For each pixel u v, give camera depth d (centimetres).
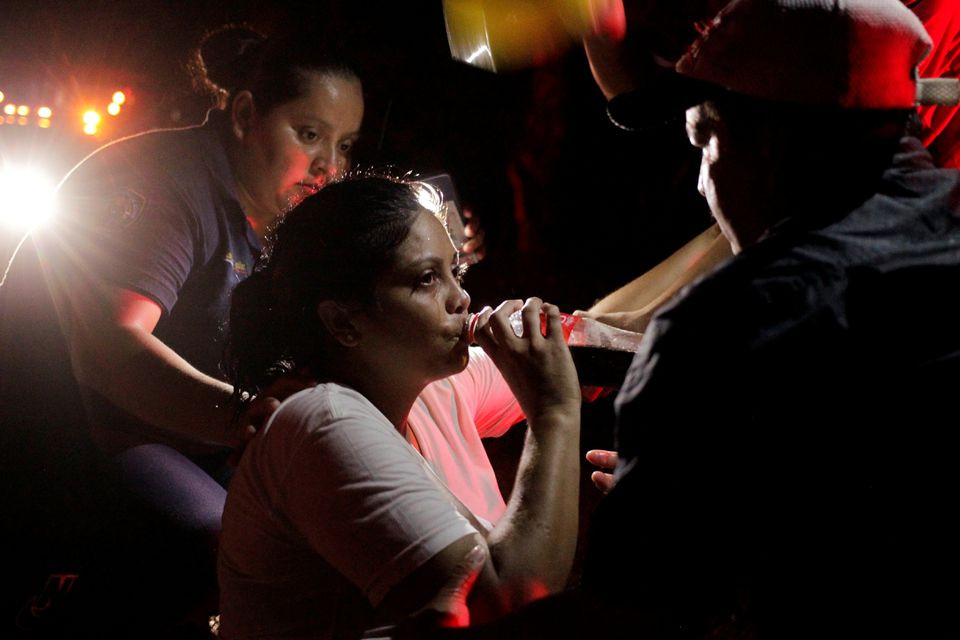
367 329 198
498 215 582
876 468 152
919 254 154
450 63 608
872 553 152
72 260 267
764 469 152
